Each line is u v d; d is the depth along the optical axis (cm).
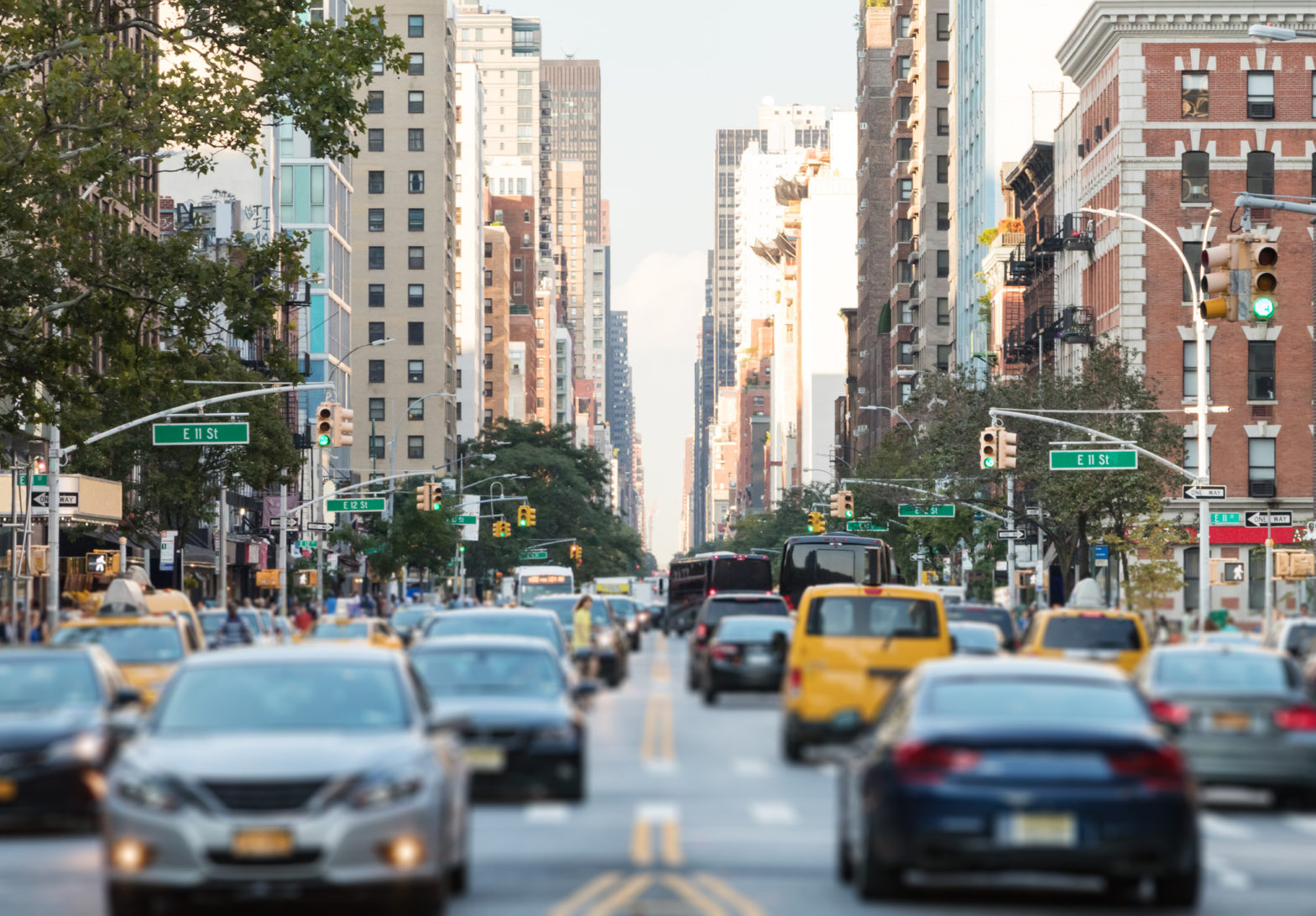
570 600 8088
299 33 7044
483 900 2264
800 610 4253
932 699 2225
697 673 6881
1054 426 11300
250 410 11325
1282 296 12962
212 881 1961
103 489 10412
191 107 6681
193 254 7212
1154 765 2091
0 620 7125
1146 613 9881
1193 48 13088
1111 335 13288
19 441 10006
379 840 1995
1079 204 14612
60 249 6788
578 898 2283
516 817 3155
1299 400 12950
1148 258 13075
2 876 2519
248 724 2203
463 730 2331
